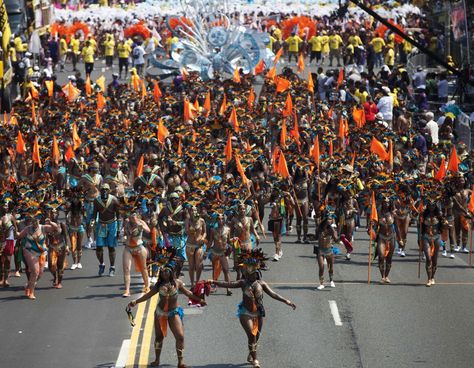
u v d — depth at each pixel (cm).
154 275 8994
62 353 7100
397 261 9894
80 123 13775
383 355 7000
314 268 9438
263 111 15075
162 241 9138
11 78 18500
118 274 9288
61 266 8794
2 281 8944
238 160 10256
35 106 14975
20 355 7069
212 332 7488
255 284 6669
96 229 9150
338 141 13325
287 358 6912
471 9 16950
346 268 9506
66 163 11631
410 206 9806
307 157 10625
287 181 10250
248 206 8762
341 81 16250
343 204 9950
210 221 8544
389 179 9019
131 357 6975
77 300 8419
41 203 8694
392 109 15325
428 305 8256
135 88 17375
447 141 13350
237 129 12950
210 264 9612
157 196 9019
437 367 6762
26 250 8469
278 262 9662
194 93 16488
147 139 12031
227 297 8419
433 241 8856
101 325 7719
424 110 15800
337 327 7625
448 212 10131
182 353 6794
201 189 9375
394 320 7819
